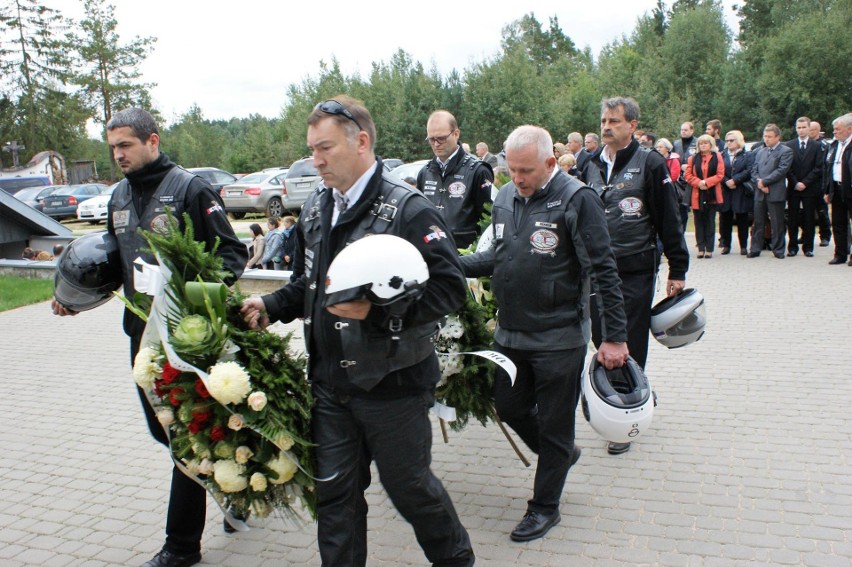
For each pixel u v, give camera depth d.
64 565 3.63
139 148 3.34
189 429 2.87
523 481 4.36
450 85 37.84
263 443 2.86
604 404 3.72
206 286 2.84
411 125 37.56
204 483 2.98
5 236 14.22
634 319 4.61
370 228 2.73
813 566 3.30
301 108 42.34
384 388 2.74
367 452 2.96
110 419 5.73
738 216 12.17
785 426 4.95
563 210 3.47
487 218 4.55
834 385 5.71
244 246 3.50
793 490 4.04
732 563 3.36
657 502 3.98
